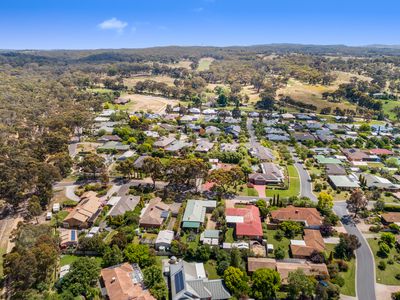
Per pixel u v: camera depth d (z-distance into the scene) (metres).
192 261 87.69
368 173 151.88
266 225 104.81
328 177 142.62
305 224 104.88
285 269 81.06
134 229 100.69
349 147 187.38
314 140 197.00
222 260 86.12
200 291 73.19
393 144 196.88
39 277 76.31
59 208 114.44
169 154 169.12
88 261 79.31
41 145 158.62
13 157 138.50
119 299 70.75
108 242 94.81
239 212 108.38
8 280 79.69
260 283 74.06
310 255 88.56
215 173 123.31
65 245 92.31
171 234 96.94
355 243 90.19
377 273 84.56
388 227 104.56
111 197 121.38
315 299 73.88
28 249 79.19
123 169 136.25
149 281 75.50
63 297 70.31
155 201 117.88
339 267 85.81
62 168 140.00
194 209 109.75
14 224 106.81
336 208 118.06
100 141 191.25
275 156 172.12
